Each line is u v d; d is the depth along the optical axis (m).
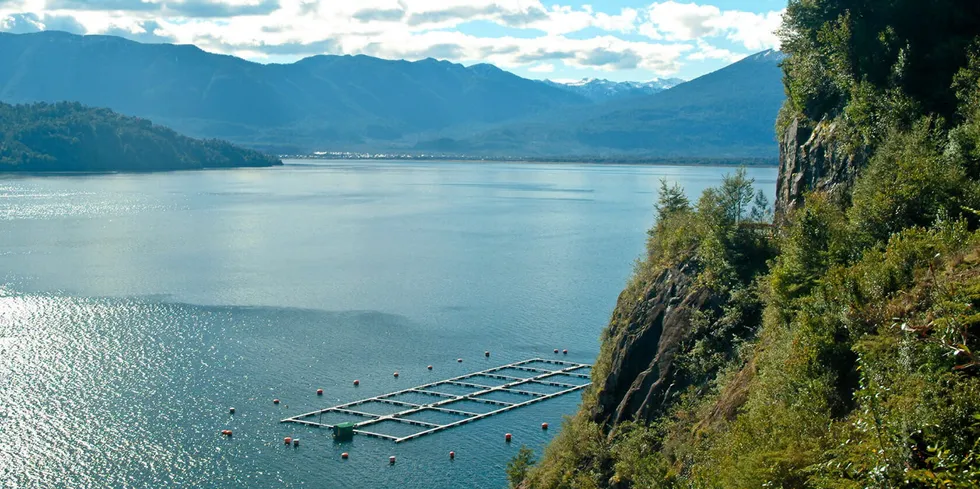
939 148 45.28
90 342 115.38
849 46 56.41
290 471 80.31
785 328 41.78
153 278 158.00
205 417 91.38
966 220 35.59
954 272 32.25
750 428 34.44
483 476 80.06
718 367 48.47
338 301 141.75
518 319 131.50
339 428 87.38
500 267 174.50
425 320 130.50
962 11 53.34
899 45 53.81
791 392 35.78
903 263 35.12
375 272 168.12
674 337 52.62
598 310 137.12
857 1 57.84
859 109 52.12
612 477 49.88
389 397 99.00
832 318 35.94
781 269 44.03
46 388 97.88
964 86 48.44
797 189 56.66
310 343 117.62
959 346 26.05
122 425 88.62
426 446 86.12
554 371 108.31
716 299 51.66
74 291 145.00
